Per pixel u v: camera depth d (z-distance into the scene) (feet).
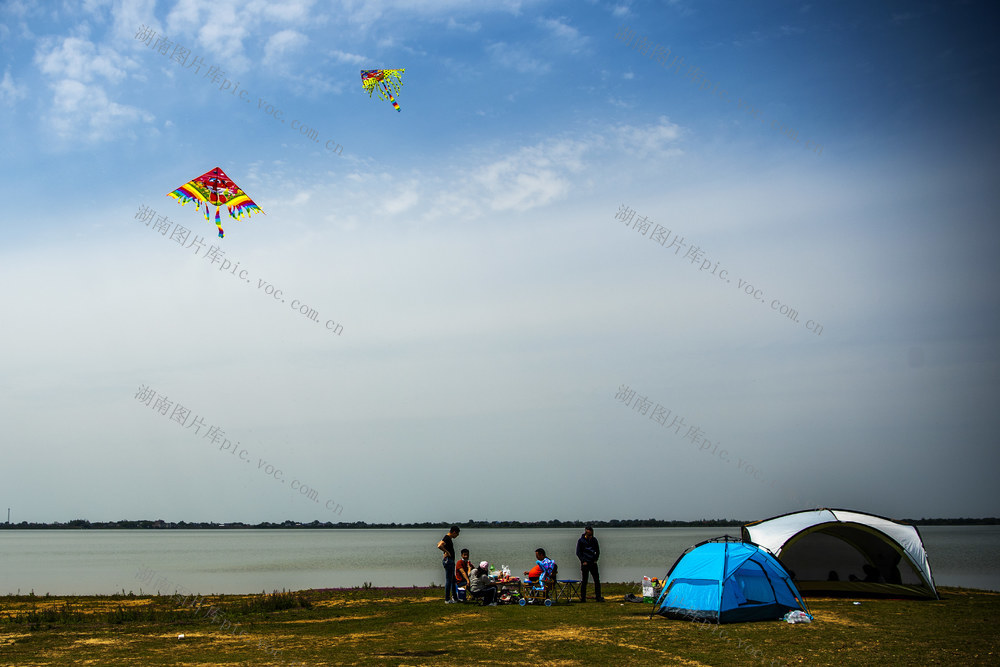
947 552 251.19
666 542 462.19
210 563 230.68
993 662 40.63
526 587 77.97
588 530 71.77
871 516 74.23
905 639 48.21
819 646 45.91
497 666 40.55
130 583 138.41
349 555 306.96
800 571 76.13
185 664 42.04
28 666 41.81
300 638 51.42
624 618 59.11
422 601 74.79
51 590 123.24
